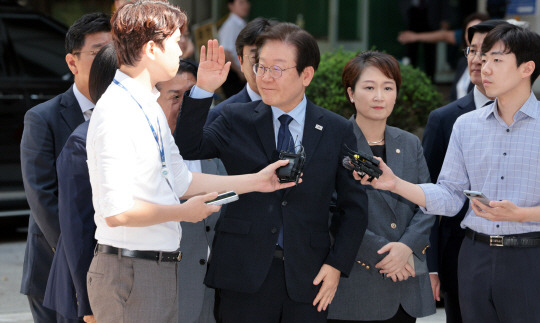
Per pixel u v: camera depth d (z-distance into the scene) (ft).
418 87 45.93
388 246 26.78
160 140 20.99
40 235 27.09
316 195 24.32
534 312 25.13
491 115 26.37
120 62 20.89
